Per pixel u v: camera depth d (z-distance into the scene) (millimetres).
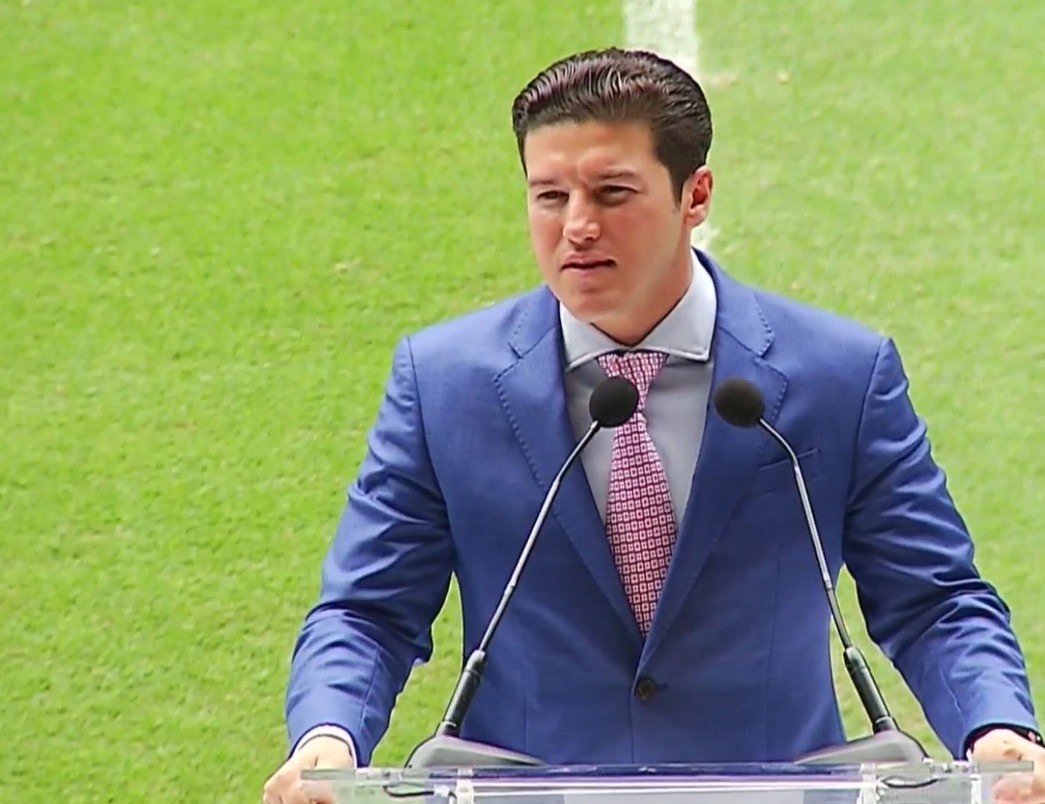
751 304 9727
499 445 9539
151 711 17203
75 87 24562
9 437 19906
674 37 24969
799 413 9461
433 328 10047
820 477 9477
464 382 9656
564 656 9461
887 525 9578
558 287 8930
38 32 25453
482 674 8844
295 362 20688
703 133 9039
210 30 25453
